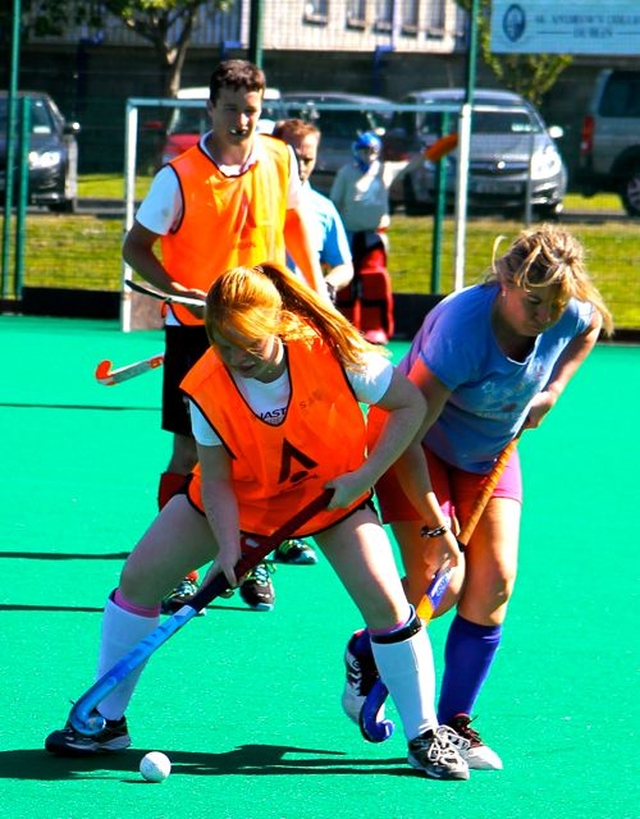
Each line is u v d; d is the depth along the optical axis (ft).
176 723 38.47
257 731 38.09
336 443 33.94
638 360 118.73
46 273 147.33
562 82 176.96
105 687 34.01
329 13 246.27
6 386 96.94
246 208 51.55
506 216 151.33
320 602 50.03
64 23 211.61
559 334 35.99
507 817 33.04
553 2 139.23
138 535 58.34
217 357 33.58
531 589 52.08
